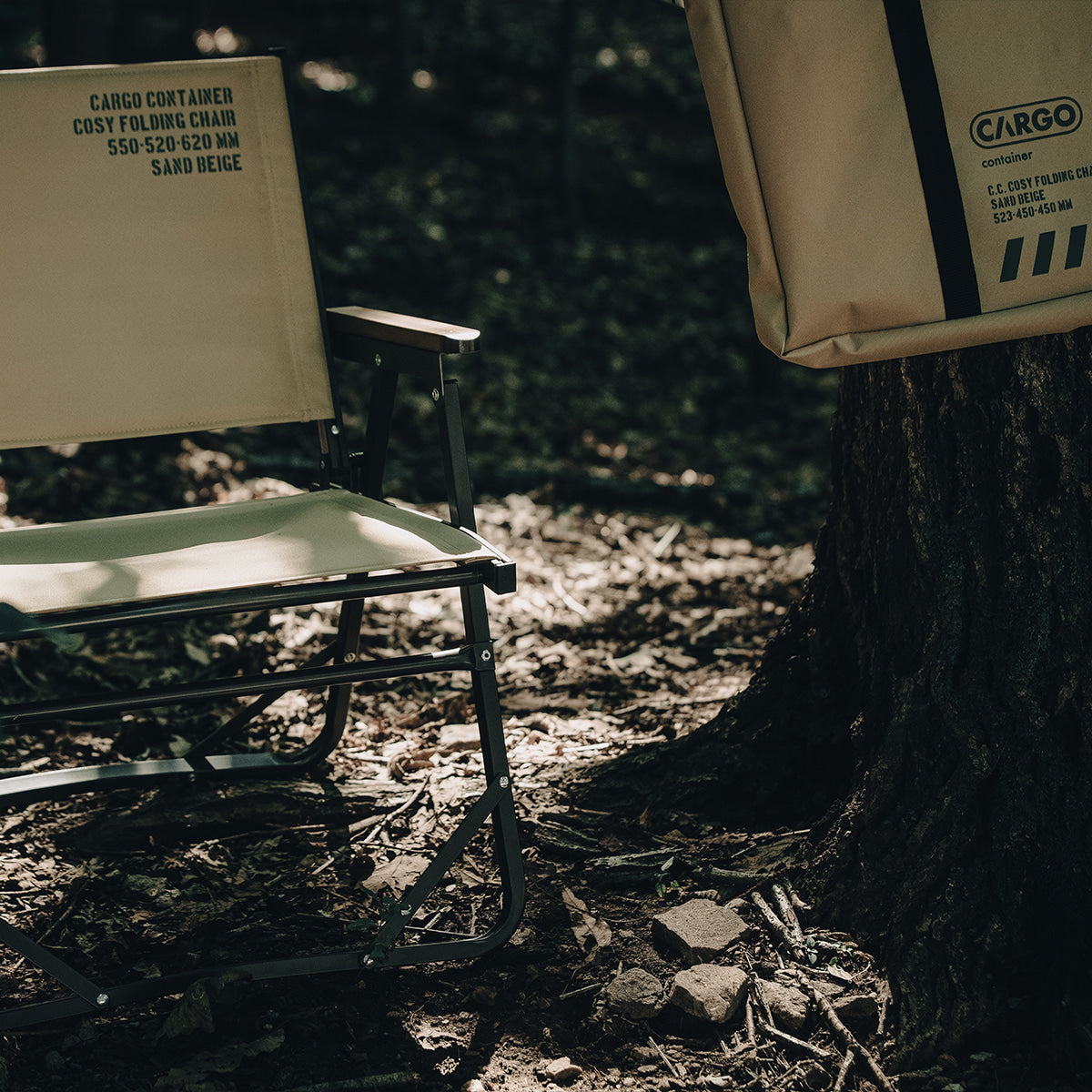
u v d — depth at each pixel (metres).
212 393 2.05
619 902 1.89
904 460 1.84
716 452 6.18
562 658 3.06
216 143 2.04
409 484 4.80
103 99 1.98
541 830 2.06
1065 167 1.63
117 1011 1.67
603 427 6.49
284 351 2.08
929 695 1.79
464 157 10.63
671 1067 1.58
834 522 2.07
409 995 1.70
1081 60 1.62
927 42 1.59
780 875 1.86
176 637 3.03
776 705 2.14
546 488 4.77
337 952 1.64
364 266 8.55
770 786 2.10
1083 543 1.73
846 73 1.58
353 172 10.01
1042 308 1.64
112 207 1.99
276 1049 1.58
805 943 1.74
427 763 2.36
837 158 1.60
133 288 2.01
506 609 3.40
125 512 3.92
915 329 1.64
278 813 2.15
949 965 1.67
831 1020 1.62
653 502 4.75
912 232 1.61
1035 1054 1.60
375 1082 1.53
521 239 9.52
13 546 1.73
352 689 2.77
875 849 1.78
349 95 11.25
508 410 6.41
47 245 1.96
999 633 1.76
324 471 2.12
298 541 1.66
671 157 11.19
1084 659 1.72
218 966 1.66
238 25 12.67
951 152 1.61
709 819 2.08
